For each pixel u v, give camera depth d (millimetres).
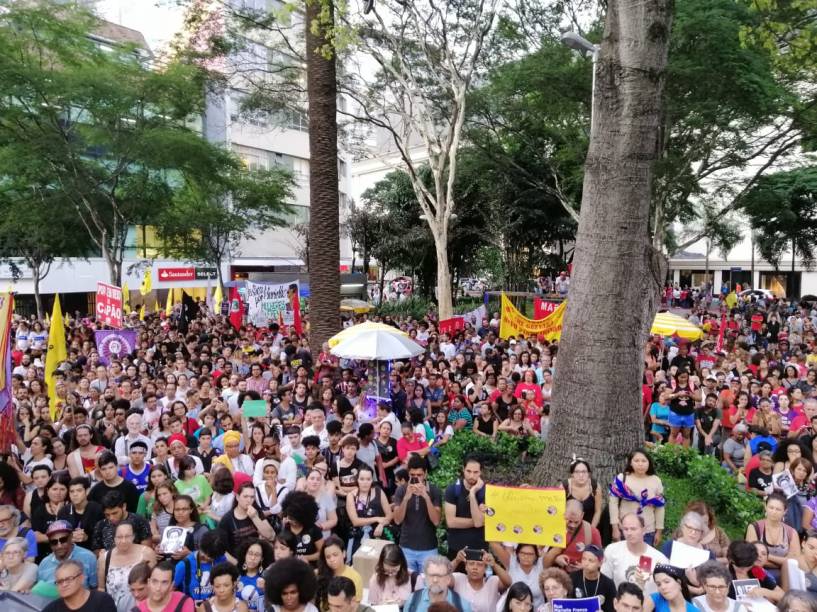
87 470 7980
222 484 6852
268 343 17281
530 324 17812
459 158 29422
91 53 22734
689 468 9664
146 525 6145
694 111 19672
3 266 35500
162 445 7875
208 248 35688
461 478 6484
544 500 5520
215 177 26812
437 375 12234
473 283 43375
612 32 8477
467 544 6250
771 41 11734
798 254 42062
